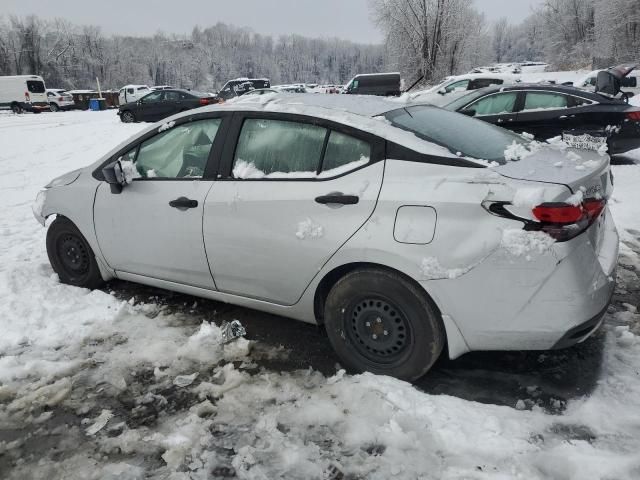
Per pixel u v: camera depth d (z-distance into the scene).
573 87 8.60
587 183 2.51
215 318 3.62
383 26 49.16
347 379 2.83
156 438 2.44
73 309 3.77
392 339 2.76
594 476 2.08
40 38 92.94
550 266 2.35
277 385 2.82
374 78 26.36
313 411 2.58
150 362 3.08
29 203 7.32
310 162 2.93
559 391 2.66
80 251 4.07
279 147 3.05
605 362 2.89
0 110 33.69
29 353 3.22
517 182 2.44
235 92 30.03
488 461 2.21
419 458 2.24
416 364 2.71
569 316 2.39
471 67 51.41
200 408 2.64
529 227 2.37
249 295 3.24
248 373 2.95
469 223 2.46
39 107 33.84
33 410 2.67
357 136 2.81
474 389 2.73
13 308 3.73
